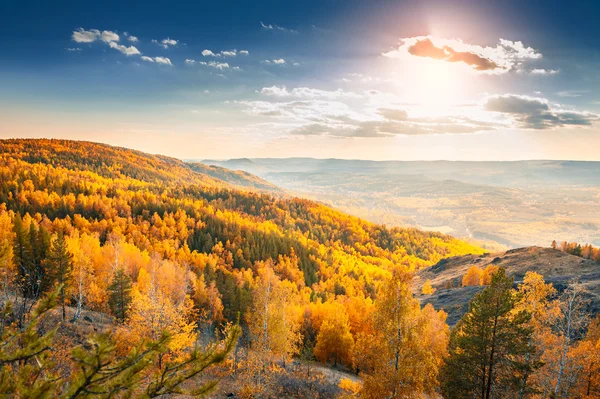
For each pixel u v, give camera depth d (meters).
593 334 32.53
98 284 54.47
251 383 27.28
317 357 53.19
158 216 157.88
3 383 5.88
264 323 33.09
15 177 177.12
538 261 102.00
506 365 22.58
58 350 13.42
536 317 28.16
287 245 166.00
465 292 86.31
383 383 18.45
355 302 63.94
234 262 138.38
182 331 25.67
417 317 19.44
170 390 6.59
